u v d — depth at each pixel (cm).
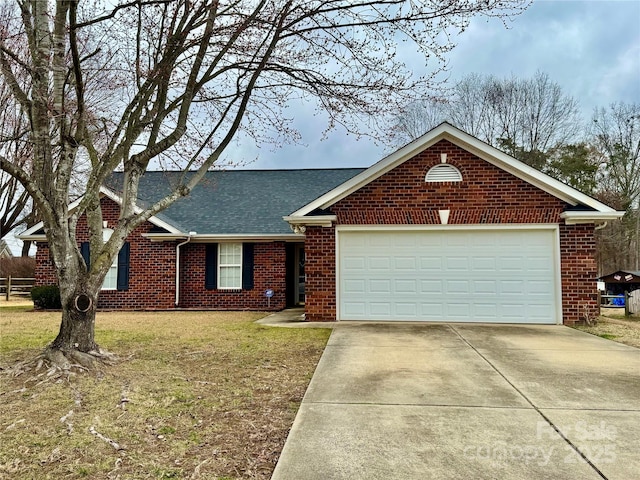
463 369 612
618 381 549
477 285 1088
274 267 1543
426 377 571
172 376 575
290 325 1049
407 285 1111
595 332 932
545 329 972
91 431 393
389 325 1035
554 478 311
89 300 625
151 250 1504
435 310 1097
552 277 1063
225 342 809
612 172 3219
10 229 2289
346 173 1922
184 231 1502
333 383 547
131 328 991
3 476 311
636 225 3162
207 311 1446
